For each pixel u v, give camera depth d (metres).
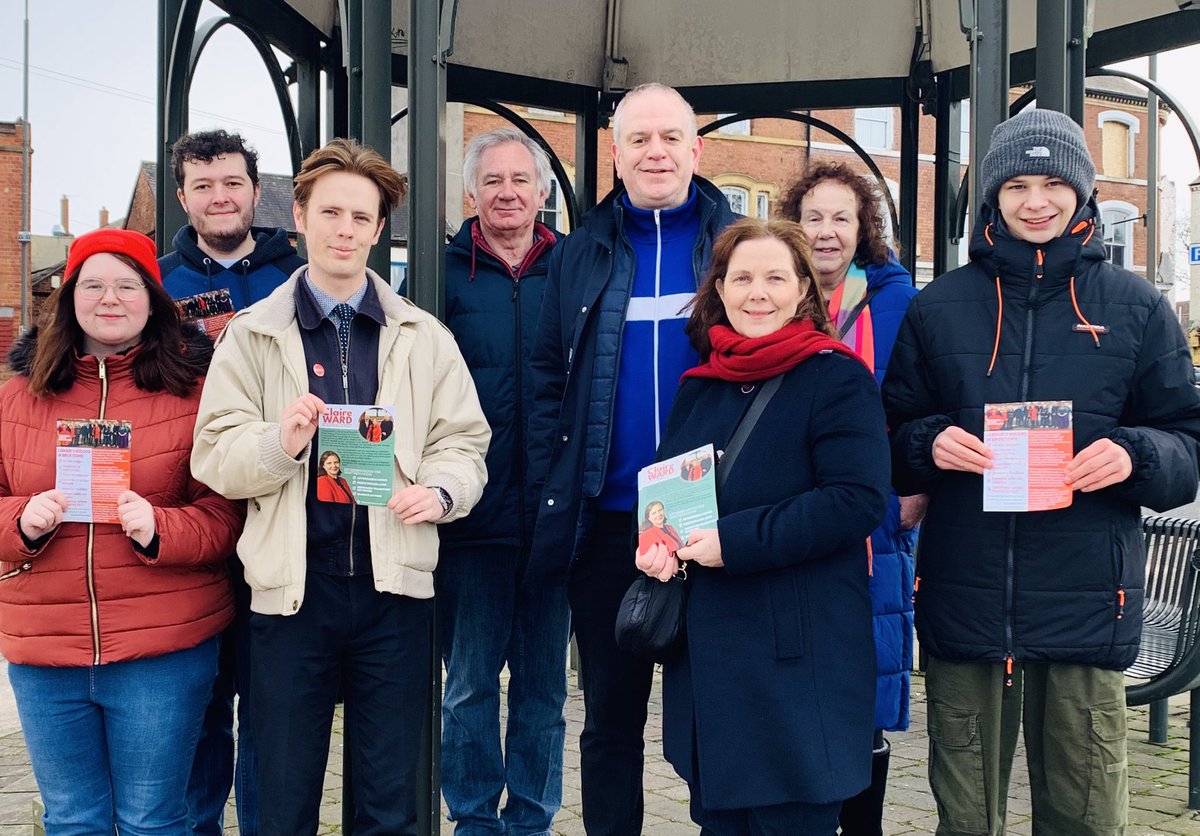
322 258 2.53
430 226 2.95
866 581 2.44
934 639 2.61
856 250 2.94
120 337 2.55
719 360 2.46
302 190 2.57
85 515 2.46
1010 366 2.53
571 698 5.23
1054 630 2.47
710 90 6.36
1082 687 2.50
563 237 3.33
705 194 2.86
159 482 2.57
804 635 2.32
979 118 2.94
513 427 3.30
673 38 6.24
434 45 2.95
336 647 2.49
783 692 2.29
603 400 2.76
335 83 5.36
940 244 6.07
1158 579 4.39
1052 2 3.00
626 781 2.78
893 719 2.78
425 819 2.91
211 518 2.57
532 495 3.13
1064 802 2.55
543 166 3.43
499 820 3.34
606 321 2.79
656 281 2.81
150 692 2.54
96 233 2.57
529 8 5.94
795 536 2.26
